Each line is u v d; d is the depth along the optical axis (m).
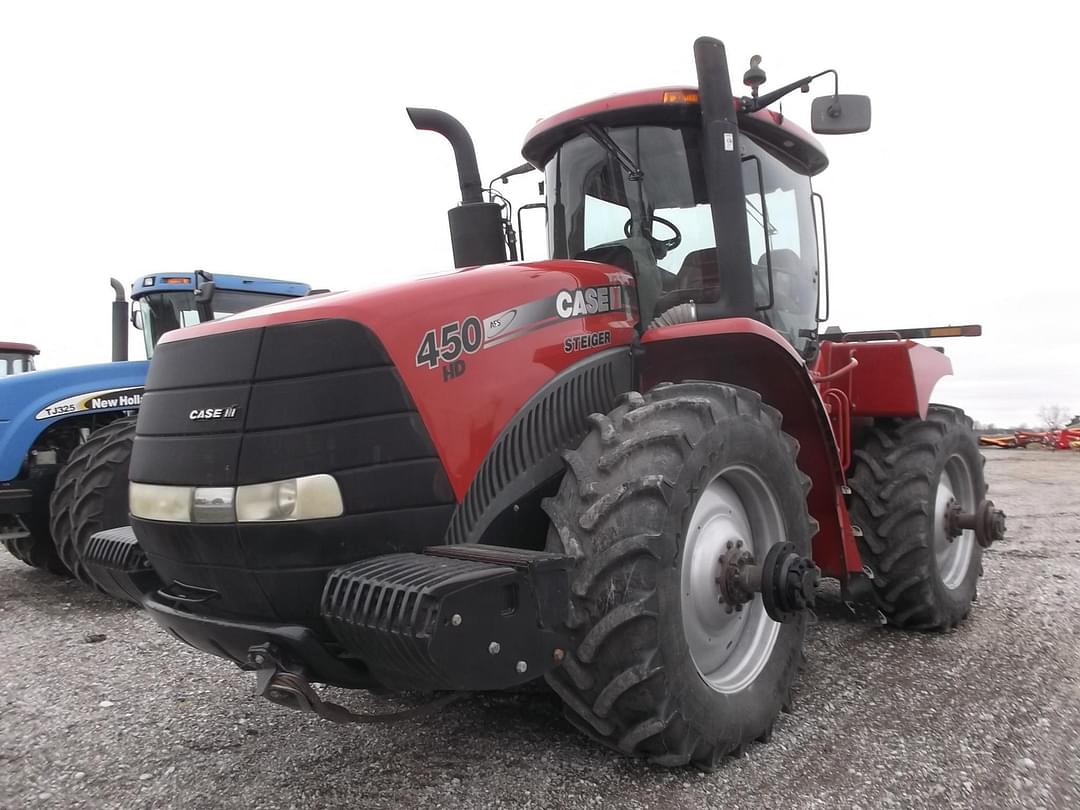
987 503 4.13
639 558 2.20
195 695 3.14
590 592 2.21
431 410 2.18
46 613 4.69
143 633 4.16
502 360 2.39
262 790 2.33
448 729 2.71
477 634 1.90
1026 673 3.25
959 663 3.39
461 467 2.23
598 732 2.30
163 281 7.43
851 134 3.16
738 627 2.69
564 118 3.37
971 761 2.44
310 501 2.02
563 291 2.64
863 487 3.87
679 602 2.27
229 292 7.77
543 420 2.50
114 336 6.57
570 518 2.29
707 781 2.32
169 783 2.40
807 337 3.86
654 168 3.27
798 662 2.82
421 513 2.15
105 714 2.97
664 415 2.43
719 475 2.59
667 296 3.21
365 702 2.98
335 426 2.05
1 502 5.04
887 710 2.86
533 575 2.05
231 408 2.10
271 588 2.08
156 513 2.25
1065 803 2.19
